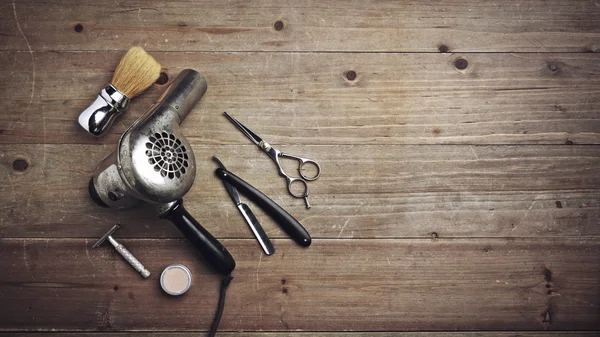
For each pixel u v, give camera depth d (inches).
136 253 30.4
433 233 31.4
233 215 30.9
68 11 31.4
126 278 30.2
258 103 31.5
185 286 29.9
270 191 31.1
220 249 28.9
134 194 26.9
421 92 32.1
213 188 30.9
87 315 30.0
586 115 32.4
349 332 30.7
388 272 31.1
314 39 32.0
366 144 31.6
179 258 30.5
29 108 30.8
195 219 30.0
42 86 30.9
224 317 30.4
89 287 30.1
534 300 31.2
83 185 30.5
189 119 31.1
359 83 31.9
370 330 30.8
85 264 30.2
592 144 32.2
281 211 30.4
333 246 31.0
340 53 32.1
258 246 30.9
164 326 30.1
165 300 30.2
